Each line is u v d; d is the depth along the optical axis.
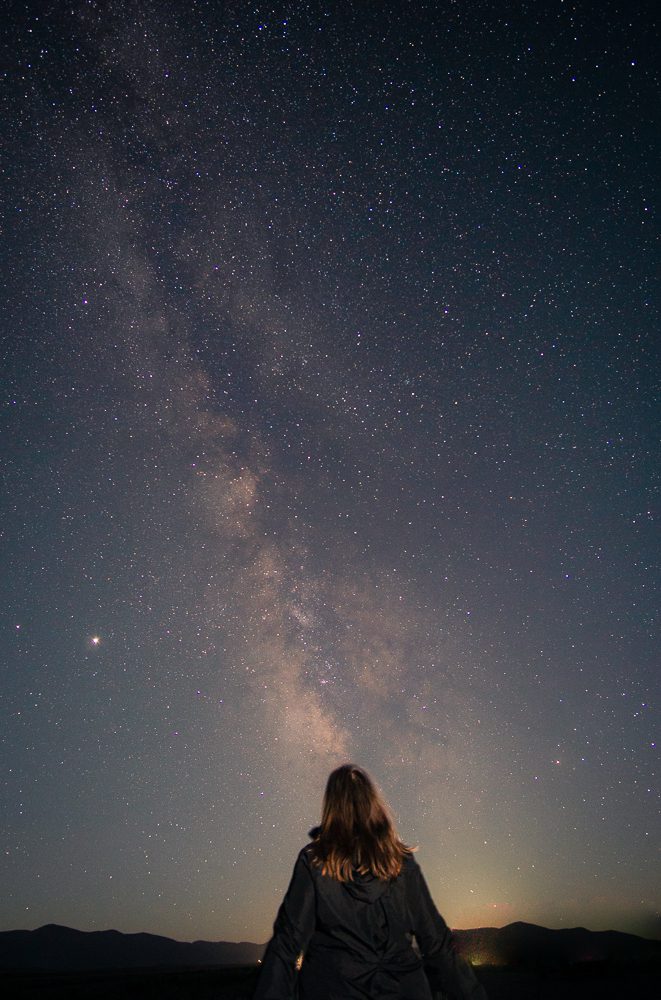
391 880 2.45
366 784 2.55
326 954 2.37
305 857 2.49
